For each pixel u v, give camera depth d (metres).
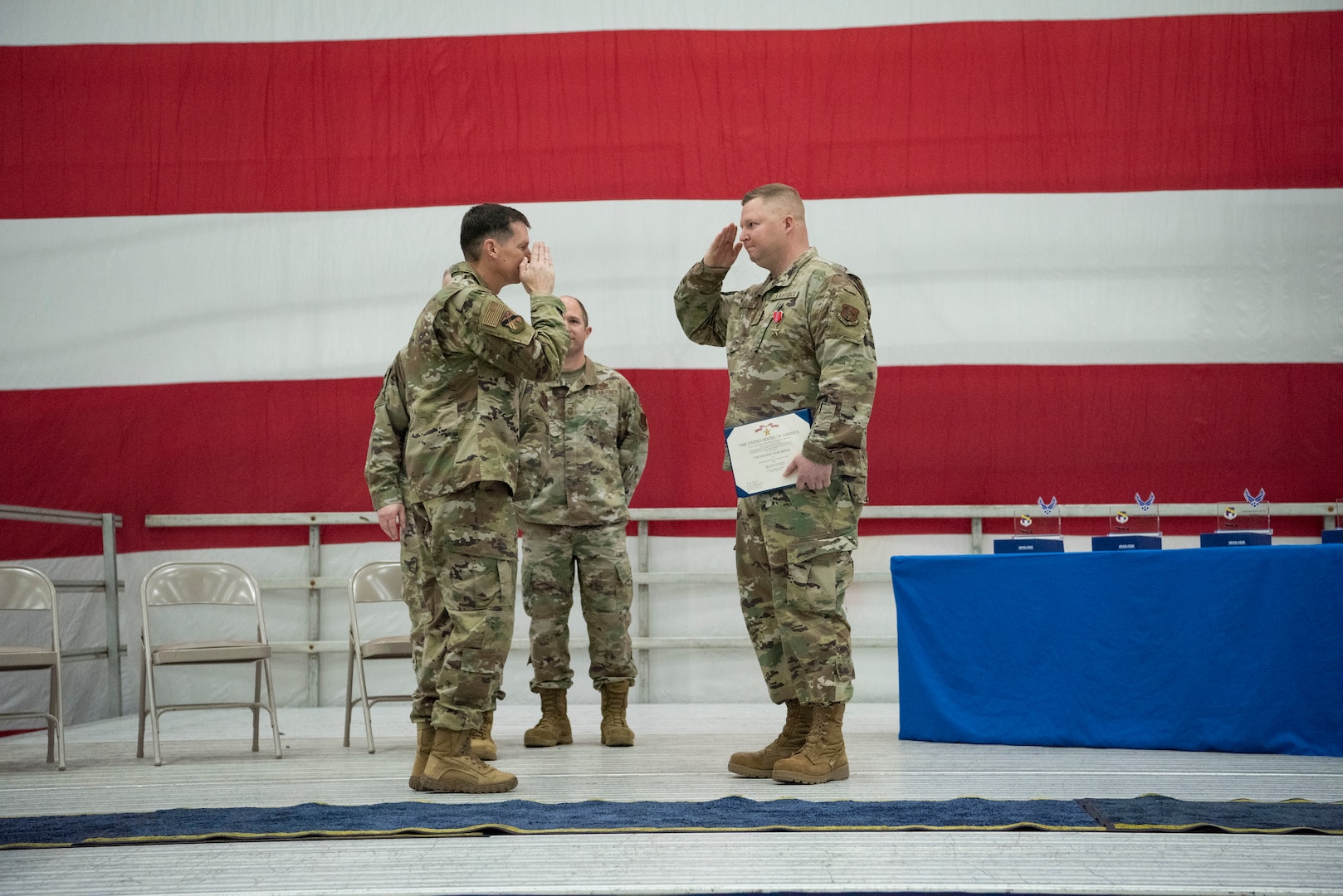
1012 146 6.06
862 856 2.14
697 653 5.94
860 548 5.99
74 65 6.21
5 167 6.16
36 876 2.08
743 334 3.31
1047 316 5.99
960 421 5.96
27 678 5.69
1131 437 5.92
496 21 6.23
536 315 3.00
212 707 4.14
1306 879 1.95
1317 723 3.61
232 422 6.09
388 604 6.04
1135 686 3.87
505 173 6.17
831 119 6.12
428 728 3.17
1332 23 6.01
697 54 6.17
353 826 2.46
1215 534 3.94
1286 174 5.98
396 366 3.39
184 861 2.18
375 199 6.18
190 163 6.19
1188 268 5.97
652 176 6.13
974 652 4.10
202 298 6.14
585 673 5.96
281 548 6.07
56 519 5.54
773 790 2.99
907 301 6.03
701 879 1.98
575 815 2.57
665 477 5.98
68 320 6.11
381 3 6.25
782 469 3.09
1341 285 5.91
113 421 6.07
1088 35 6.08
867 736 4.34
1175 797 2.79
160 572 4.36
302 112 6.23
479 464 2.89
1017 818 2.48
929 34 6.13
